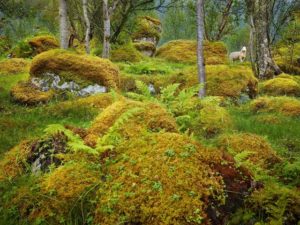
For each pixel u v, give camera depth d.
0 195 5.73
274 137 9.98
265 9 22.47
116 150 5.71
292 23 28.14
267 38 23.03
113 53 25.88
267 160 7.04
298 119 12.48
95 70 14.49
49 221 5.08
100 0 27.12
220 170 5.30
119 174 5.26
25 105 13.20
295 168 5.87
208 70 16.84
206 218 4.69
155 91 17.00
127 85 17.03
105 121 6.64
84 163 5.55
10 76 17.31
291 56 27.72
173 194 4.82
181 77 16.98
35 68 14.41
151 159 5.31
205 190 4.91
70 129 6.64
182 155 5.30
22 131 9.42
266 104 14.05
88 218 4.97
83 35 28.44
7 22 33.78
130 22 29.30
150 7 29.05
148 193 4.88
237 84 16.19
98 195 5.12
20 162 6.42
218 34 31.20
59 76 14.30
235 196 5.07
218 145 7.42
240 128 10.67
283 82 18.55
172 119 6.78
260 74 22.50
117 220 4.78
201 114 9.34
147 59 26.94
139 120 6.47
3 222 5.15
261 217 4.98
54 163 5.86
